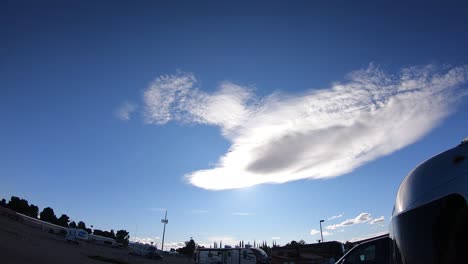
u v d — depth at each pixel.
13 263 18.62
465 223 2.71
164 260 70.38
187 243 106.75
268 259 39.28
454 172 2.90
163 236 87.31
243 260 38.62
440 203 2.91
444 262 2.81
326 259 30.72
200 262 40.66
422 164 3.40
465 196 2.72
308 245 32.34
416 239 3.08
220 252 40.03
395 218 3.43
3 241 29.67
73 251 40.81
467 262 2.67
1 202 113.88
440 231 2.88
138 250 70.25
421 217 3.05
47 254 27.89
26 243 34.09
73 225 133.88
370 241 10.22
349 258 10.45
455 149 3.08
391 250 3.58
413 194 3.22
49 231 82.44
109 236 136.75
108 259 39.72
